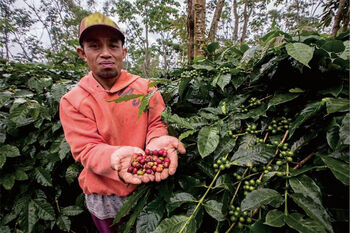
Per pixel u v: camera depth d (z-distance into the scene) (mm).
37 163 1657
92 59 1133
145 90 1293
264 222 577
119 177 914
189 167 991
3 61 2459
